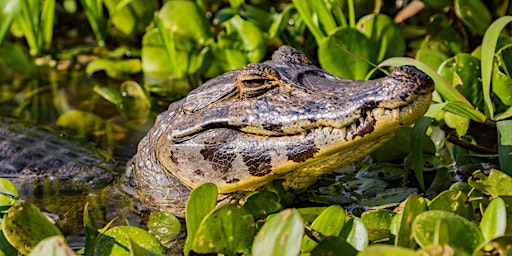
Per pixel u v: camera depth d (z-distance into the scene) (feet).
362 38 36.94
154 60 43.32
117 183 31.53
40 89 43.98
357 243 22.12
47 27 47.21
